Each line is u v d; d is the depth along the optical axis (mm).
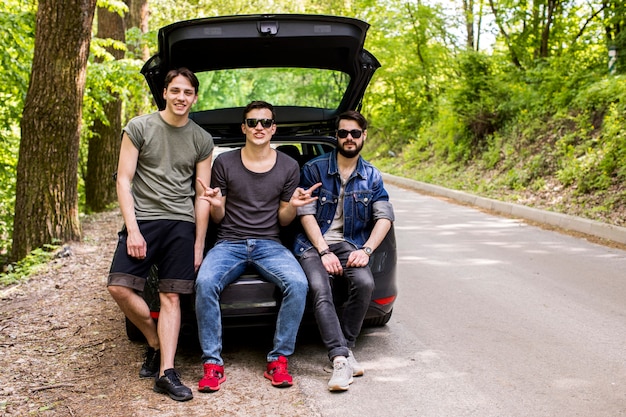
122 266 3869
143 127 3957
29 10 9984
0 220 13367
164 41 4488
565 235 8914
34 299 5992
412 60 23016
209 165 4188
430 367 4156
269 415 3486
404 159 21125
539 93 14828
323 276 4172
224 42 4555
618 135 10641
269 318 4207
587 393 3701
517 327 4906
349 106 5340
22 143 7887
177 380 3789
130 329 4578
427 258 7445
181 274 3945
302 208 4398
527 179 12555
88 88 11367
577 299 5641
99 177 13000
